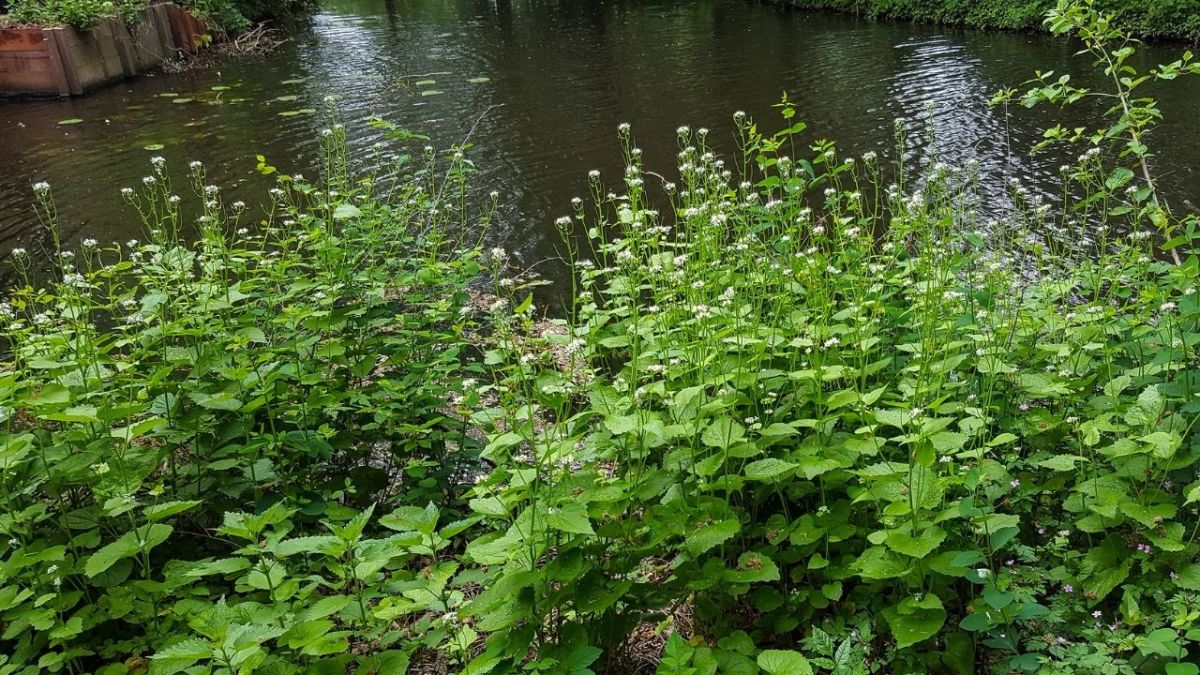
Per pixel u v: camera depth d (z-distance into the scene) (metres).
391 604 2.70
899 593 2.62
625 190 9.25
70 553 2.94
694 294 3.57
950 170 4.68
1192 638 2.16
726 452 2.65
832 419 2.83
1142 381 3.04
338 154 5.30
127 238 8.43
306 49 19.80
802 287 3.86
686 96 13.45
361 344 4.09
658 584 2.80
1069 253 4.93
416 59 17.97
